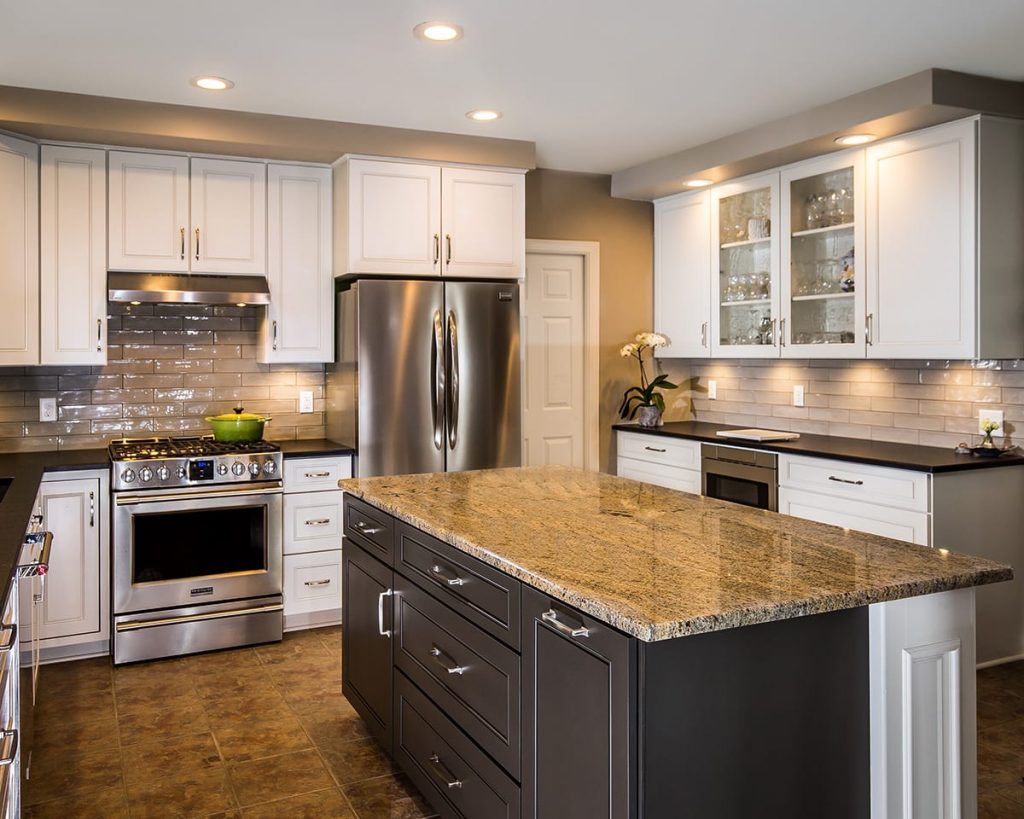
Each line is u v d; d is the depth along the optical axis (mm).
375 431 4320
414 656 2643
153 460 3885
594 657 1743
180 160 4184
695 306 5238
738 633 1729
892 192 3936
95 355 4047
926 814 1948
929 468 3506
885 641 1884
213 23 2928
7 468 3701
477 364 4523
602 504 2775
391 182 4367
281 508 4180
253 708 3416
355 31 3004
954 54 3254
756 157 4340
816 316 4383
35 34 3021
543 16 2879
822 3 2781
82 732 3188
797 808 1821
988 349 3604
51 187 3930
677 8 2816
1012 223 3650
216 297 4137
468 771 2297
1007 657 3836
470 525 2445
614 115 4070
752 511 2662
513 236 4652
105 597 3951
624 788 1646
